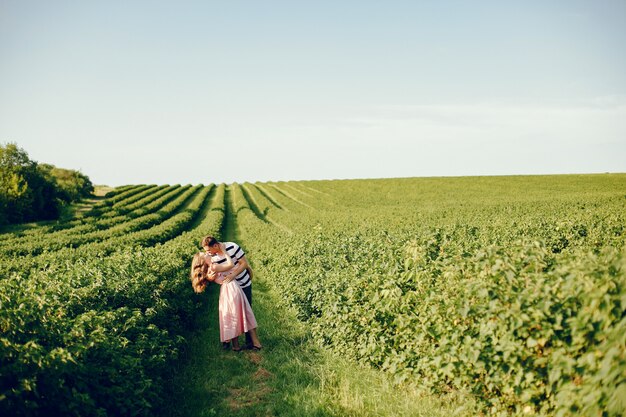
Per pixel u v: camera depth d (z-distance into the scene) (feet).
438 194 193.47
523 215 79.56
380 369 20.30
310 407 16.93
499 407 14.64
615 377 9.80
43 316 15.21
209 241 23.59
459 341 15.83
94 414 13.03
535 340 13.09
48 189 176.76
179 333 25.16
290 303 32.09
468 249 27.22
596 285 11.64
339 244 38.88
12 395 11.06
